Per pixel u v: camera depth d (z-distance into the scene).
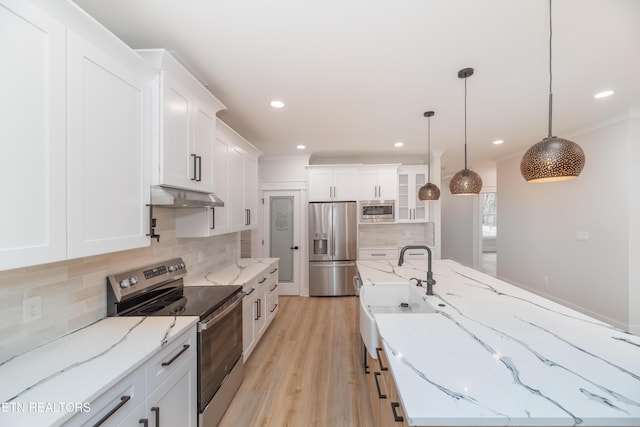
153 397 1.19
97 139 1.22
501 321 1.41
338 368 2.50
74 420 0.83
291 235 4.89
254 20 1.51
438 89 2.37
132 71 1.44
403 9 1.44
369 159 5.21
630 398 0.79
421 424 0.72
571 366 0.97
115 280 1.58
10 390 0.89
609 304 3.23
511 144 4.24
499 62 1.95
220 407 1.84
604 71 2.08
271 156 4.88
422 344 1.15
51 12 1.01
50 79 1.01
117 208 1.34
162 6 1.40
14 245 0.90
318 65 1.98
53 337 1.27
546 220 4.19
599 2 1.39
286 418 1.88
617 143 3.10
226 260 3.18
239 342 2.20
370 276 2.52
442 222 8.40
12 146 0.90
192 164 1.92
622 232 3.08
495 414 0.73
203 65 1.97
